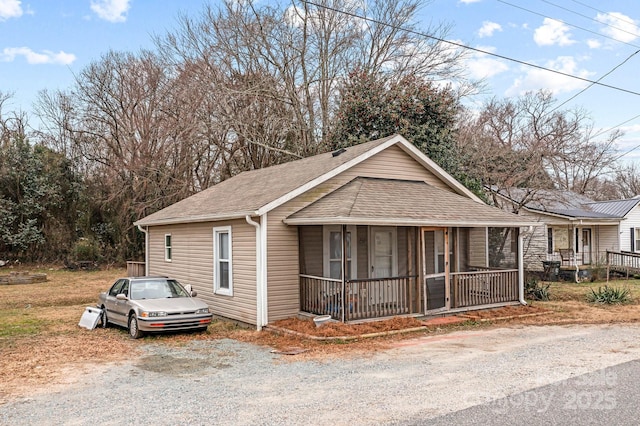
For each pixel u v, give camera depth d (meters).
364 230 14.30
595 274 24.80
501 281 14.72
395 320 12.02
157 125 30.06
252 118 27.81
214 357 9.49
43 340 11.41
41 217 31.94
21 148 31.64
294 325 11.80
